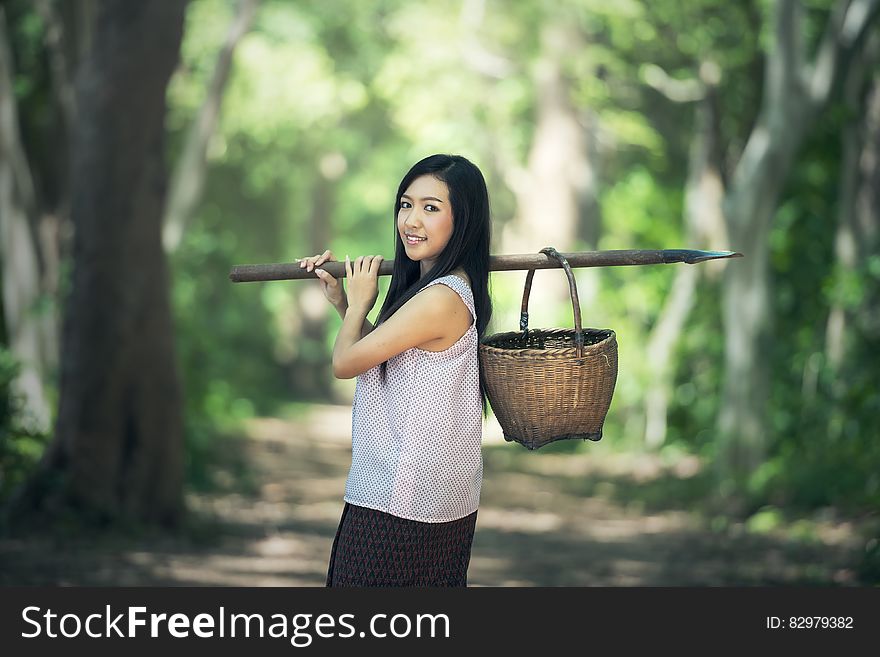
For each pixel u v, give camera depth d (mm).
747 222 23953
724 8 26344
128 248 17875
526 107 44844
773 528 20734
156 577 14633
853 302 23719
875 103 24641
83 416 17891
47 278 23672
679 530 21812
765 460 24234
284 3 39250
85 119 17719
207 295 44812
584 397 6527
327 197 65500
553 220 42156
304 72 39281
